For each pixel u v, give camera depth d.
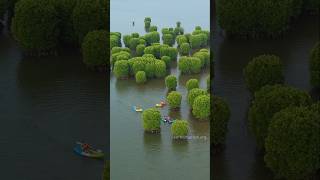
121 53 25.48
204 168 22.30
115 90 25.12
